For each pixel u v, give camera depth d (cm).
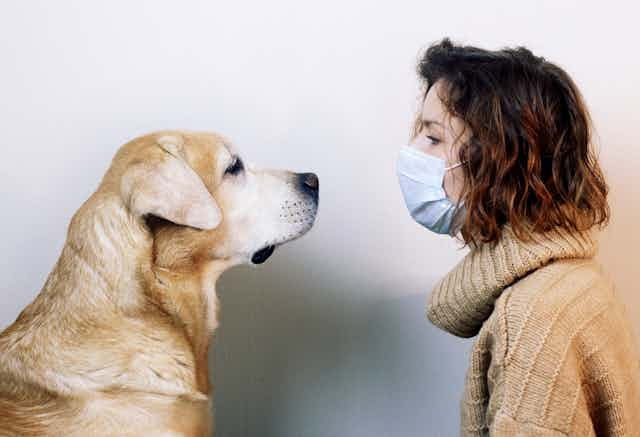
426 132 123
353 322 186
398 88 169
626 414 105
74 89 168
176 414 127
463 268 121
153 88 169
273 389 191
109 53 167
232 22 166
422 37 167
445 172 120
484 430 117
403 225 178
